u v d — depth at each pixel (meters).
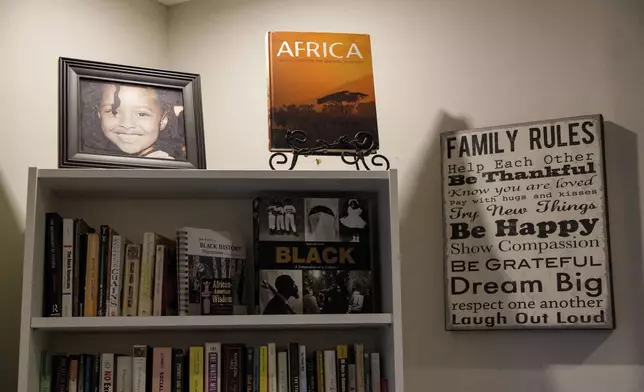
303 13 2.52
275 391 2.06
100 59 2.39
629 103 2.18
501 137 2.27
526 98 2.31
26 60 2.19
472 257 2.25
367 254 2.16
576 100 2.25
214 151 2.50
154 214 2.34
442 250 2.30
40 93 2.21
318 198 2.17
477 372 2.22
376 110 2.33
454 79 2.38
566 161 2.19
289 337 2.30
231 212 2.35
